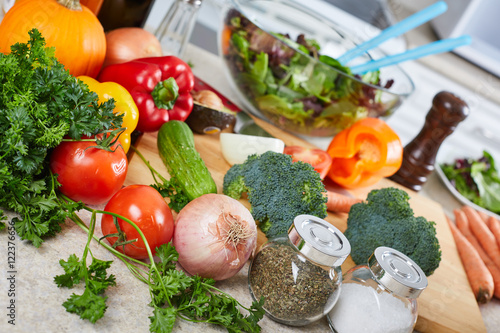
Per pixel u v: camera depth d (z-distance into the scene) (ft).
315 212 2.08
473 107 4.82
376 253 1.85
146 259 1.90
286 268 1.81
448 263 2.58
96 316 1.57
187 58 3.45
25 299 1.57
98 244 1.86
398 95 2.83
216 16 4.30
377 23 4.64
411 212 2.20
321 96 2.75
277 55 2.68
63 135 1.78
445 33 4.80
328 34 3.39
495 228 3.11
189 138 2.23
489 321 2.48
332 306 1.83
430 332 2.15
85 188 1.86
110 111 1.90
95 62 2.27
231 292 1.90
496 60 4.89
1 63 1.71
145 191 1.87
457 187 3.54
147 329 1.66
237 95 3.15
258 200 2.12
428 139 3.06
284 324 1.87
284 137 2.89
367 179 2.70
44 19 2.10
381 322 1.82
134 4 2.60
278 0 3.36
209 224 1.83
